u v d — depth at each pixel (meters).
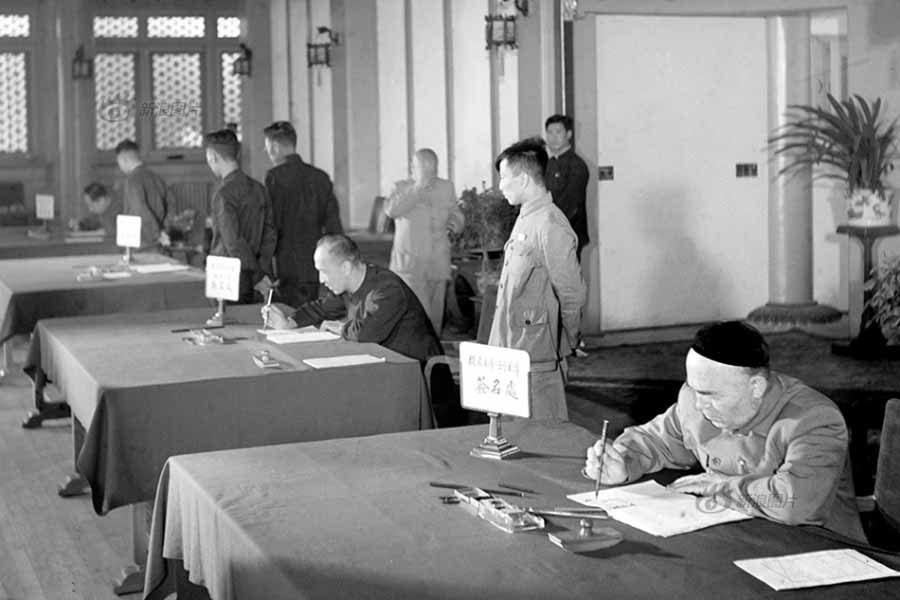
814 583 2.26
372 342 5.01
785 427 2.79
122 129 15.51
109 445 4.09
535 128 8.78
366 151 11.98
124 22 15.48
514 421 3.64
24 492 5.64
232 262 5.46
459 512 2.75
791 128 8.12
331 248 5.04
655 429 3.12
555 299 4.50
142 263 8.41
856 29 6.92
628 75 8.23
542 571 2.35
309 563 2.43
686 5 8.05
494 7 9.20
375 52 11.85
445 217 7.64
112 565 4.62
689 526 2.60
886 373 6.61
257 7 15.01
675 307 8.43
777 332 8.06
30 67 15.34
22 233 11.35
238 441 4.25
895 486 2.99
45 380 6.05
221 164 7.05
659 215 8.34
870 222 6.85
